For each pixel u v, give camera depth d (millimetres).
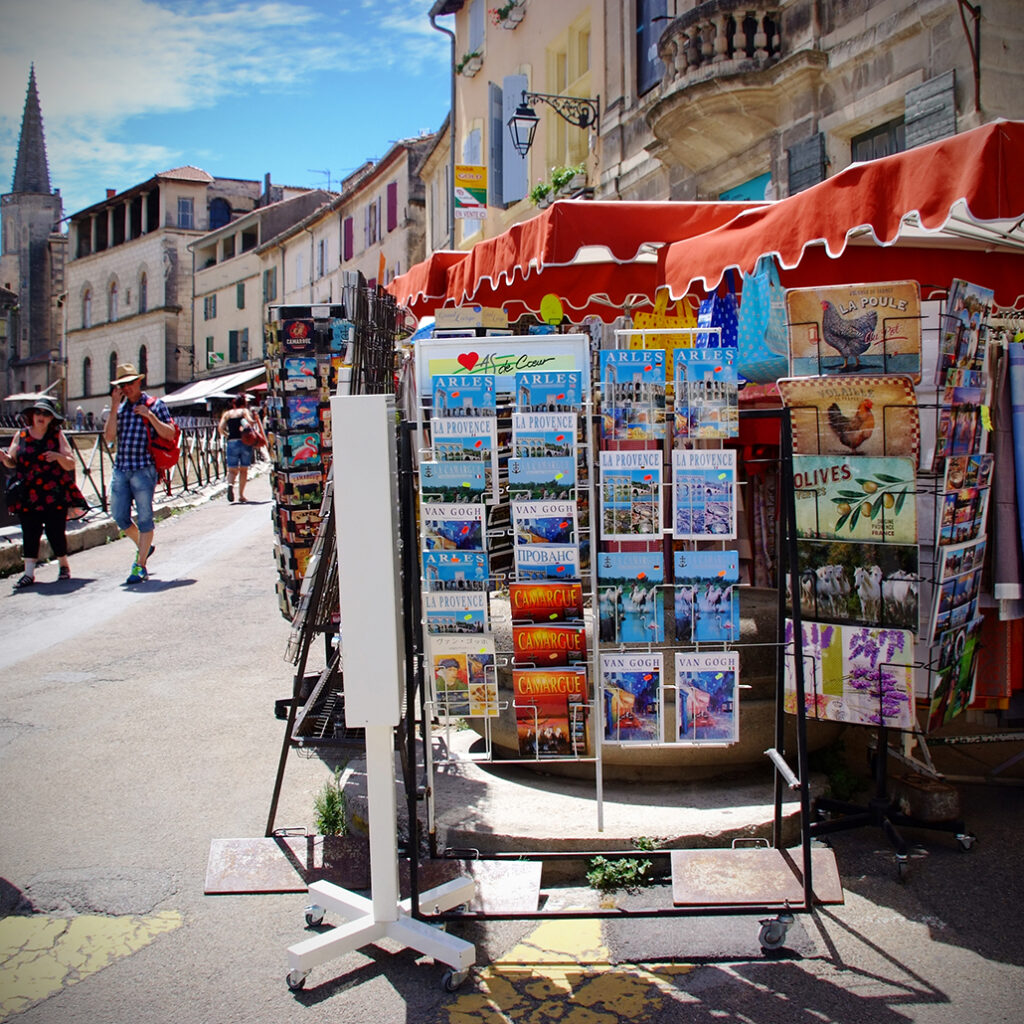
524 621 3660
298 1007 2994
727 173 12266
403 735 3865
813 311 3893
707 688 3615
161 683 6352
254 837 4102
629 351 3584
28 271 78062
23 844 4113
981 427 4031
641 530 3592
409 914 3326
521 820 3904
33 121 80188
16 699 6043
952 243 5172
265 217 49938
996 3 8438
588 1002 2982
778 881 3463
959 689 4094
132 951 3314
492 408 3586
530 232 5508
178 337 59500
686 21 11414
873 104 9656
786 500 3480
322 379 6031
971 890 3584
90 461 13344
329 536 4234
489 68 21406
